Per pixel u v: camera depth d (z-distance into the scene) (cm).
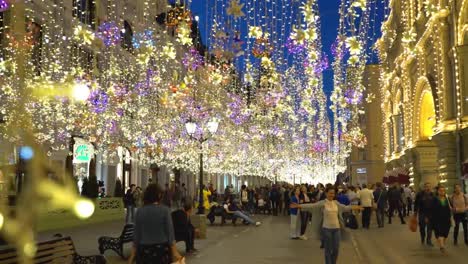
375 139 8644
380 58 6706
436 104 3591
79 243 1856
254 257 1493
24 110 395
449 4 3288
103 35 3491
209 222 3081
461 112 3091
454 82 3192
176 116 4088
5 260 723
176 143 4353
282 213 4122
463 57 3089
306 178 8256
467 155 3061
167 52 1747
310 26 1391
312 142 6625
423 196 1853
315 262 1395
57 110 2897
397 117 5491
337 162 8619
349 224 2517
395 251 1656
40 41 2961
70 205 391
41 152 379
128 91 3869
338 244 1176
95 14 3394
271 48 2023
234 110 4538
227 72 3731
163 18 4444
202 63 4156
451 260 1448
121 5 4106
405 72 4819
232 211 2855
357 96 3647
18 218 375
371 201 2639
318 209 1197
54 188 383
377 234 2273
